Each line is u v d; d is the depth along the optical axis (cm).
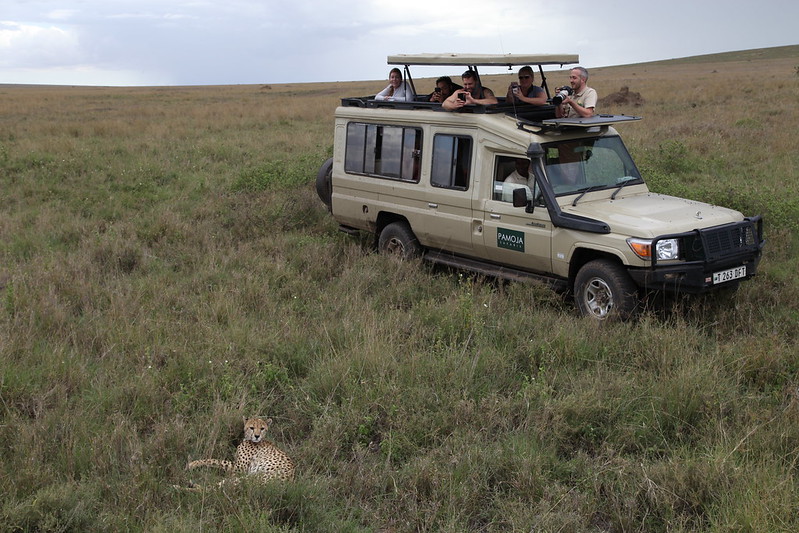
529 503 407
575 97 803
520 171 728
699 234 626
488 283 763
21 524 377
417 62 835
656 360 554
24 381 538
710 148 1527
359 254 899
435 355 588
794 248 861
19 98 4209
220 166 1549
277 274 817
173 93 5522
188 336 638
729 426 466
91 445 452
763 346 560
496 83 4778
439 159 804
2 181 1347
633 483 411
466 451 450
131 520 385
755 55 10181
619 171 762
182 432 473
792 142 1541
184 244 977
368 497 422
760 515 359
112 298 721
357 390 523
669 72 6669
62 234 1009
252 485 404
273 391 552
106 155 1645
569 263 684
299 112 2711
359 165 914
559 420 480
